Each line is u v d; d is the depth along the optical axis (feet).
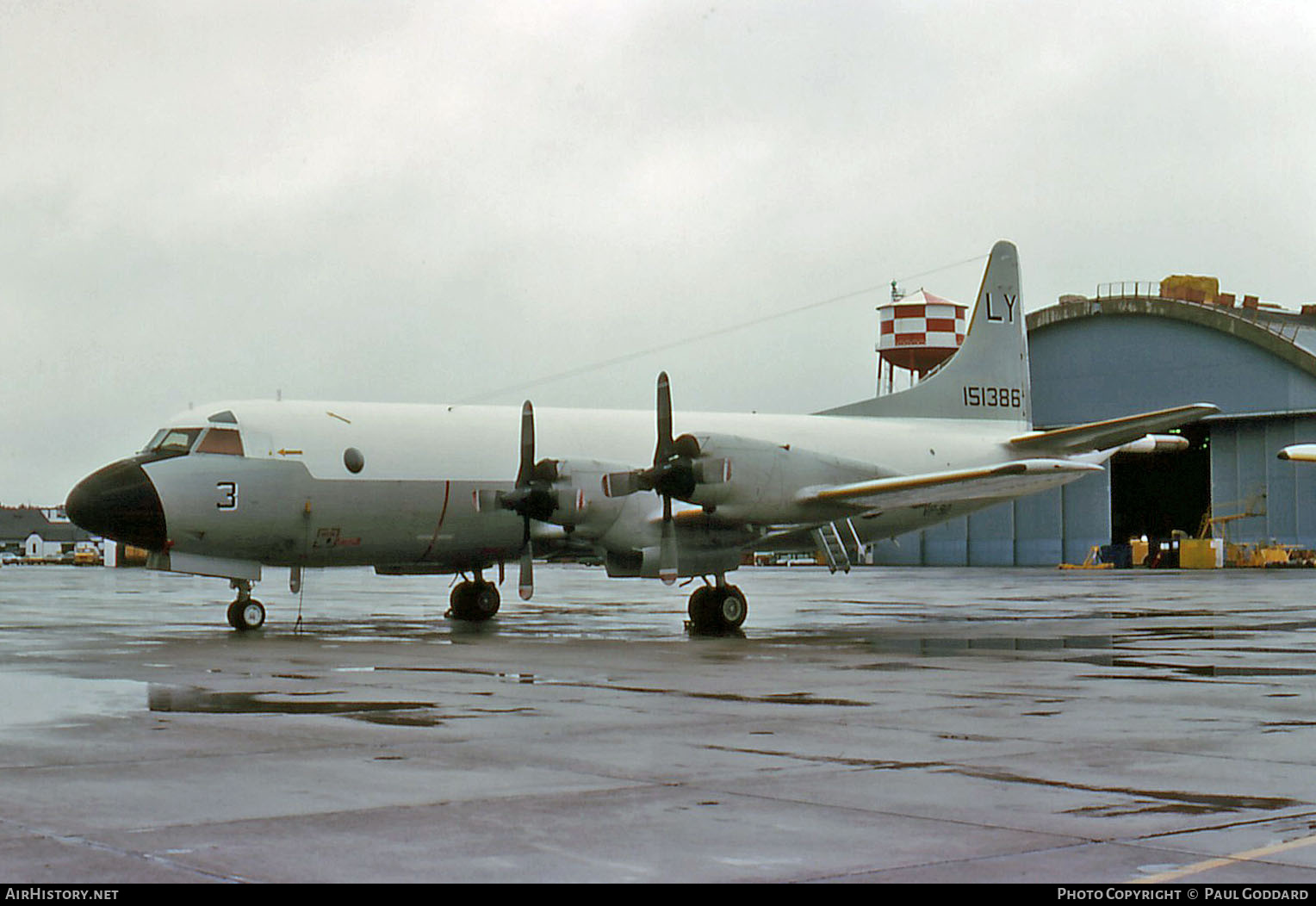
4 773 29.22
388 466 79.05
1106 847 22.82
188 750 32.37
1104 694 44.60
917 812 25.48
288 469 76.48
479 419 84.02
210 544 75.61
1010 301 105.09
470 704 41.63
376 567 84.53
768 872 21.18
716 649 63.10
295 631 75.92
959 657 58.90
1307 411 211.00
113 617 89.66
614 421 87.45
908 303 219.00
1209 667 54.03
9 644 65.10
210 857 21.89
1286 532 219.20
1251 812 25.50
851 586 150.41
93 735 34.63
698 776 29.19
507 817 24.95
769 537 79.00
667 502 72.54
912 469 94.22
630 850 22.56
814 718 38.45
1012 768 30.22
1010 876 20.95
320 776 28.99
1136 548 228.43
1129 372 230.27
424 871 21.16
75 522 73.36
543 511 74.74
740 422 91.20
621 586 158.40
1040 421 240.53
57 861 21.50
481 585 87.97
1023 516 243.60
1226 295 234.99
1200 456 253.65
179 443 75.77
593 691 45.21
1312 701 42.70
